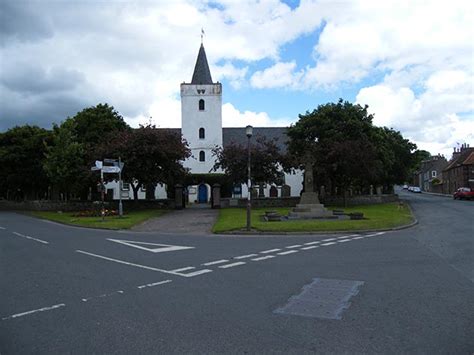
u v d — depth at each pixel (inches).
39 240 660.7
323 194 1804.9
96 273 383.6
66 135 1515.7
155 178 1408.7
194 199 2285.9
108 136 1520.7
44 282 347.3
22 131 1966.0
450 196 2876.5
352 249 523.5
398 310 257.0
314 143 1599.4
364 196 1798.7
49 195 2295.8
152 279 355.3
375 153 1555.1
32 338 216.2
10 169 1904.5
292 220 949.8
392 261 430.0
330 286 320.8
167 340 210.8
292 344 203.9
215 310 261.1
